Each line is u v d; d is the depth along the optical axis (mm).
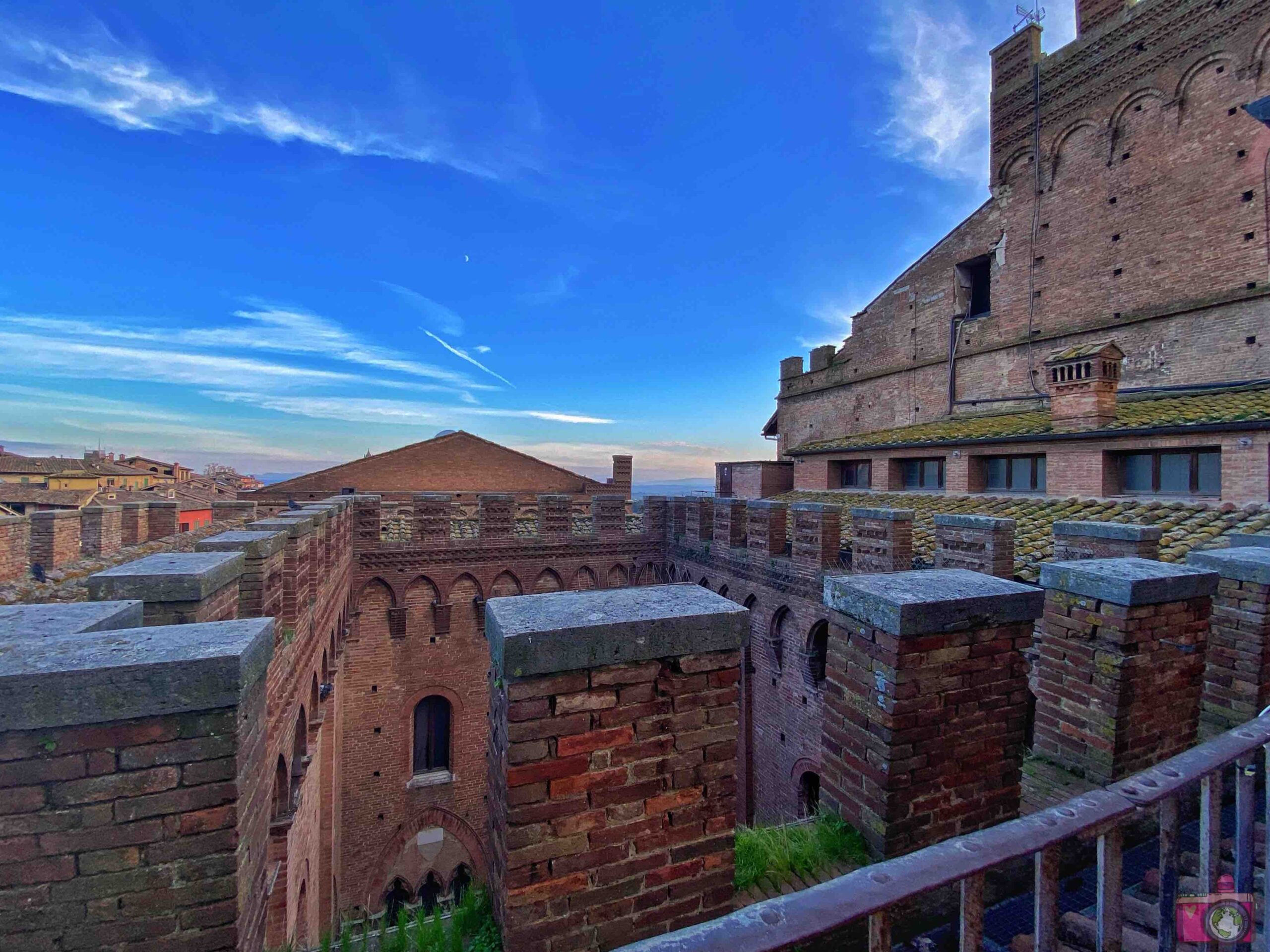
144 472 66938
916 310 21844
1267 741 2016
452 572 16328
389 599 15875
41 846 2480
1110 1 16609
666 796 3131
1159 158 15297
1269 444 9781
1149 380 15203
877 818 3600
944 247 20828
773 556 12836
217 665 2641
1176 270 14867
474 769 16484
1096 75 16578
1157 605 4297
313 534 8906
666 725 3121
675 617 3100
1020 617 3826
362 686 15586
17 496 25188
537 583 17281
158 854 2621
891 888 1381
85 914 2541
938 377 20906
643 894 3090
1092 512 10945
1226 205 14000
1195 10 14602
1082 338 16672
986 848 1520
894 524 9555
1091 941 3033
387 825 15656
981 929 1504
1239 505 9984
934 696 3609
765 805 12969
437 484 29500
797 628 11922
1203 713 5160
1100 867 1705
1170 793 1771
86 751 2512
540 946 2889
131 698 2525
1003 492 14828
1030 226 18203
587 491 31453
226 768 2697
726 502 14711
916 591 3703
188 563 4914
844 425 24844
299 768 7906
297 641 7445
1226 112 14086
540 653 2803
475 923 3129
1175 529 9172
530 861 2859
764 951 1210
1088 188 16797
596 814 2980
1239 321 13617
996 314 19125
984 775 3787
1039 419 14883
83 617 3205
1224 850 3482
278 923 6891
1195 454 11094
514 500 16969
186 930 2658
